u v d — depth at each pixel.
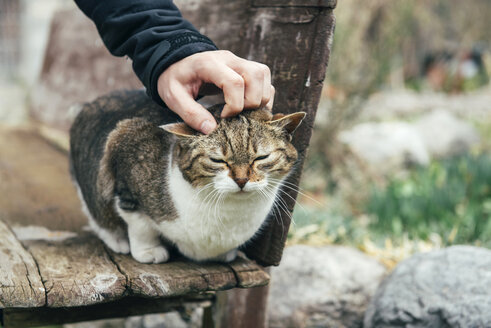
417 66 10.84
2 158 3.81
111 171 2.00
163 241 2.11
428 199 4.00
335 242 3.56
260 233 2.08
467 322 2.22
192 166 1.73
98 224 2.18
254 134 1.72
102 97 2.42
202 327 2.54
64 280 1.77
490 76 11.07
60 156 3.99
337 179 5.09
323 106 5.64
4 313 1.99
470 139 6.29
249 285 1.93
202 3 2.57
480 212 3.88
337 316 2.86
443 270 2.49
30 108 5.68
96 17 1.87
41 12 10.05
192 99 1.69
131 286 1.80
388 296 2.56
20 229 2.41
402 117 7.83
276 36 1.99
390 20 5.86
